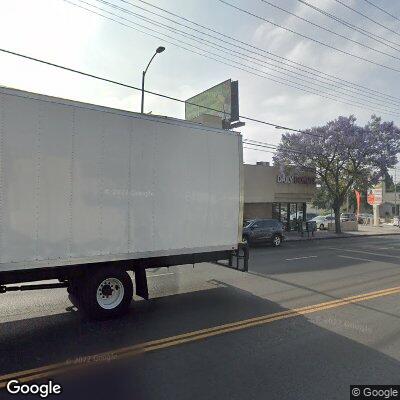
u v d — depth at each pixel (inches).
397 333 244.1
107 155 278.7
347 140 1162.6
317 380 177.2
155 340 229.3
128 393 164.7
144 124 298.4
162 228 310.0
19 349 215.2
